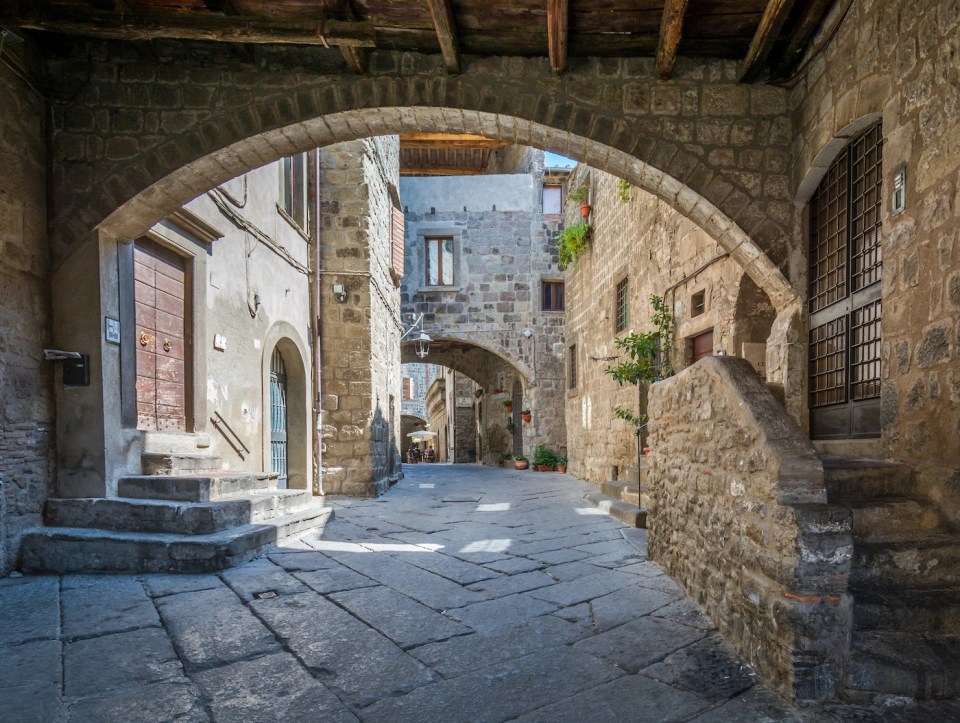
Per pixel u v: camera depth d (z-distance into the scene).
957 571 2.63
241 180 6.49
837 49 3.82
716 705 2.20
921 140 3.02
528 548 4.89
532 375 15.77
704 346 6.90
